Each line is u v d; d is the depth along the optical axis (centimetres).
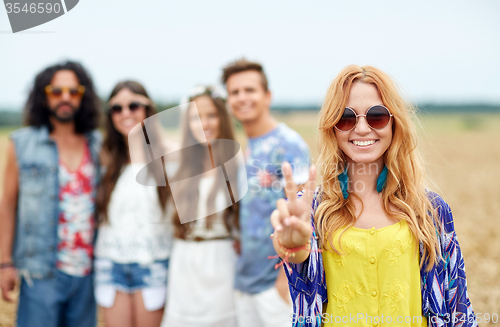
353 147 145
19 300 258
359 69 147
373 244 144
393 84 146
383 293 141
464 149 1684
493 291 386
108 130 255
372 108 140
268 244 233
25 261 251
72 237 254
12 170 258
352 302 144
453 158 1438
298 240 126
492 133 2494
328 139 150
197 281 238
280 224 124
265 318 233
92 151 264
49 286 250
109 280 248
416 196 148
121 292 247
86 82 269
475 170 1202
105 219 250
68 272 254
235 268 244
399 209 149
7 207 260
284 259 133
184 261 241
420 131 160
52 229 251
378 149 144
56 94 254
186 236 239
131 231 244
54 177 252
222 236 241
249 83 245
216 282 239
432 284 145
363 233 145
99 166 264
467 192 920
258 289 234
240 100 246
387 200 150
